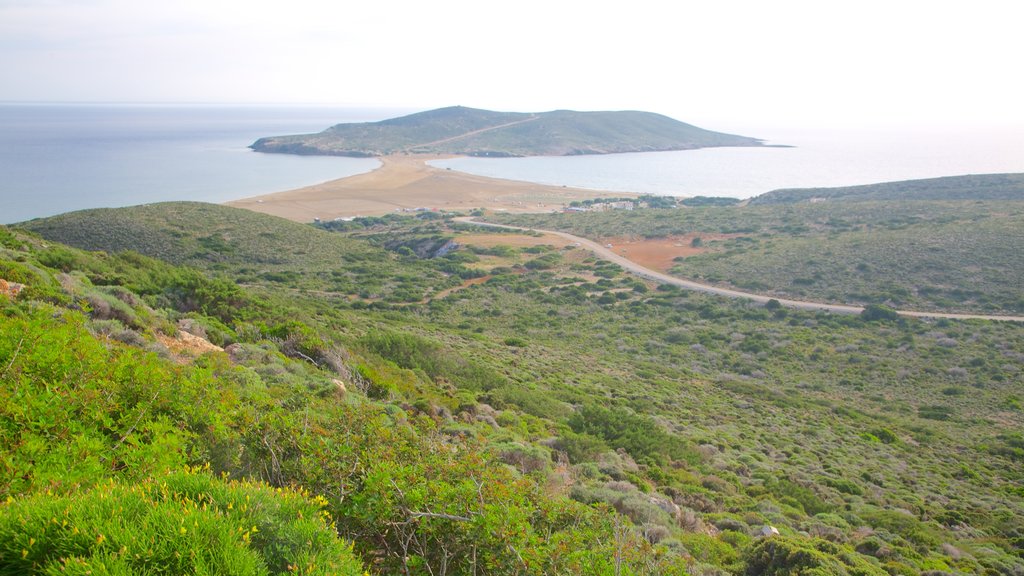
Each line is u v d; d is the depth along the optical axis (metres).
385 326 35.16
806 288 60.09
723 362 42.78
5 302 9.68
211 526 3.27
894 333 47.66
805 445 24.14
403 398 15.41
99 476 4.22
